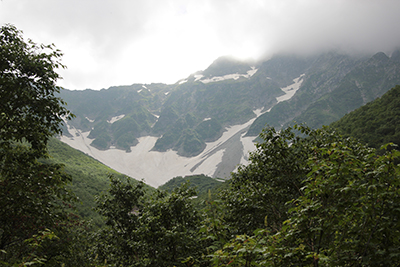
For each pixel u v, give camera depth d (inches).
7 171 406.9
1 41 419.5
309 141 453.7
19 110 420.5
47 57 429.4
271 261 185.3
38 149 429.4
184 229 409.1
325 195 196.9
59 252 426.6
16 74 415.2
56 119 429.4
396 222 161.6
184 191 449.7
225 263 182.2
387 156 171.3
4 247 398.0
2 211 384.8
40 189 422.0
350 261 170.1
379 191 163.0
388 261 154.3
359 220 185.2
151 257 401.7
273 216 430.6
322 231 185.8
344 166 183.3
